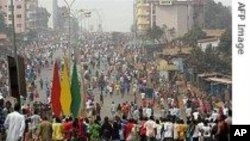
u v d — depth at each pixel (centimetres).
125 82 7631
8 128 1845
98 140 2773
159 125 2841
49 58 12531
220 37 8900
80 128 2636
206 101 5481
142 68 10512
